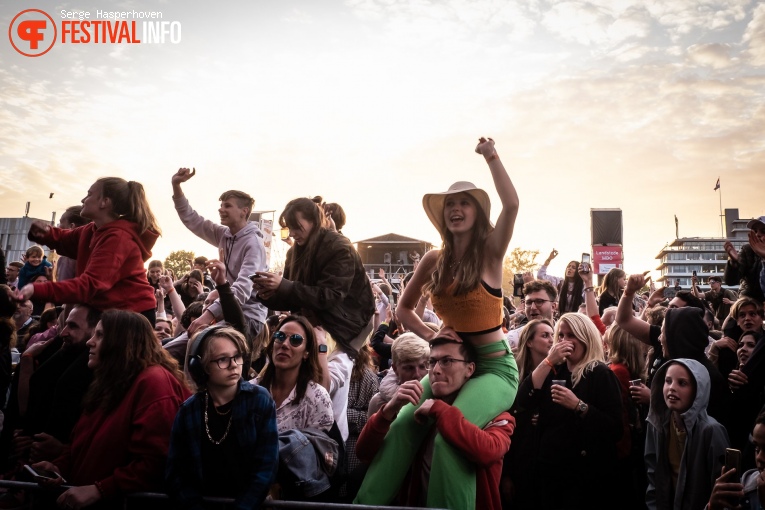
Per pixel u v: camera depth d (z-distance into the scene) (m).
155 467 3.19
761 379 4.18
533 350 4.52
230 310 4.27
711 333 6.15
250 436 3.01
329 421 3.60
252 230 5.15
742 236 75.12
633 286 4.72
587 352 4.11
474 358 3.35
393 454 3.26
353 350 4.34
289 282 4.11
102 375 3.43
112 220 4.24
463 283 3.21
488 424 3.19
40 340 5.77
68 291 3.79
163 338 6.08
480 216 3.30
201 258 10.16
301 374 3.70
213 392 3.08
